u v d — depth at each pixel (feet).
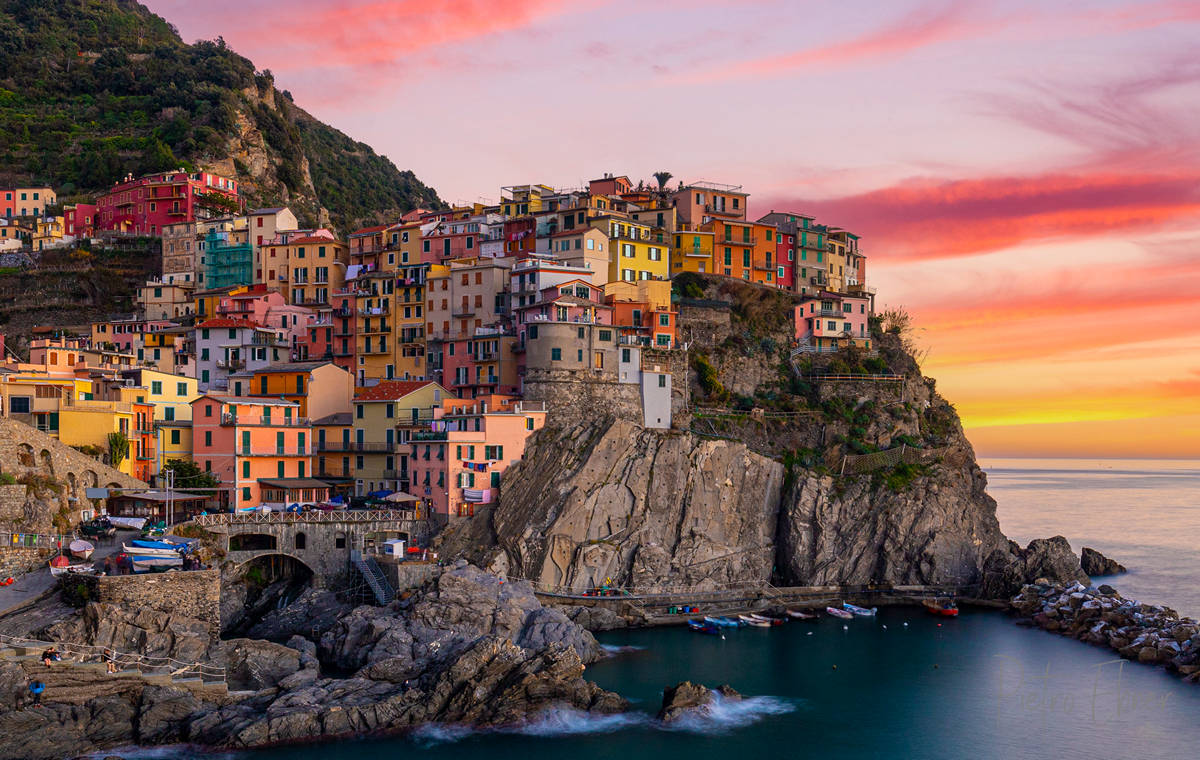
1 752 269.85
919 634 435.94
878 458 520.42
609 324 522.88
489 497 458.50
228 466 451.12
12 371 443.73
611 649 397.80
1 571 343.67
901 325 645.92
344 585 422.82
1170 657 395.34
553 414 488.02
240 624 404.36
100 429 430.61
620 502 459.73
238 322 578.25
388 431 494.59
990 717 333.83
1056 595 478.18
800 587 488.44
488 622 368.07
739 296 598.34
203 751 285.84
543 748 298.56
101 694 292.61
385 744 296.71
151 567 336.29
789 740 310.45
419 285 572.92
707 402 542.98
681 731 314.35
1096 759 301.02
